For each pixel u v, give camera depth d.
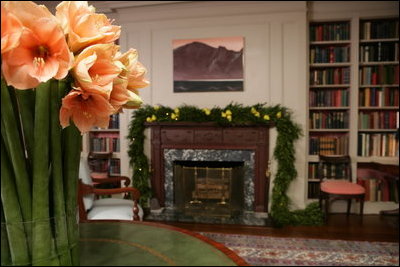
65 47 0.63
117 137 4.32
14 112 0.72
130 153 3.82
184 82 3.90
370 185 3.83
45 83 0.69
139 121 3.82
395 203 3.80
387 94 3.75
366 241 3.00
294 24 3.65
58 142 0.74
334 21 3.88
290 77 3.68
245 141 3.71
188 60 3.88
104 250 1.03
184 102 3.91
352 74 3.78
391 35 3.71
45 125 0.71
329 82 3.84
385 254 2.70
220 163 3.83
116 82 0.73
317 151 3.88
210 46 3.83
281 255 2.68
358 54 3.75
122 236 1.17
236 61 3.78
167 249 1.05
